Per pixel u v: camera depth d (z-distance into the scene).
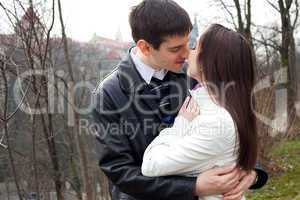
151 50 1.57
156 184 1.43
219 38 1.43
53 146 3.56
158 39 1.53
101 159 1.53
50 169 4.00
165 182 1.43
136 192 1.48
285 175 5.56
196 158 1.40
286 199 4.73
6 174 5.69
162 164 1.41
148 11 1.55
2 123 3.06
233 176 1.44
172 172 1.43
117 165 1.50
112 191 1.68
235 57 1.42
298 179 5.32
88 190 3.99
